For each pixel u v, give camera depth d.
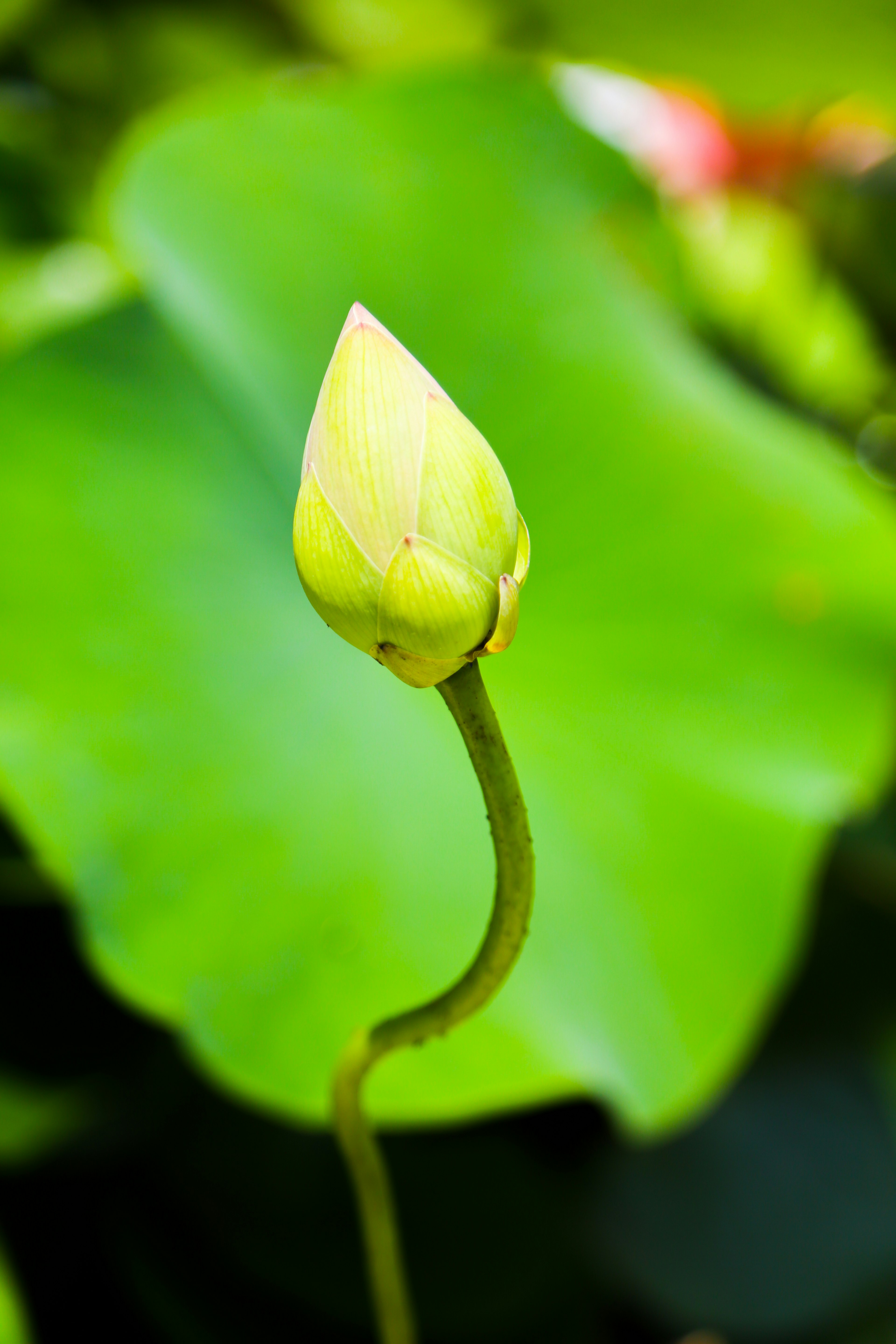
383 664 1.10
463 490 1.09
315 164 2.14
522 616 1.95
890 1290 2.31
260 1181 2.23
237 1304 2.15
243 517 1.91
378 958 1.61
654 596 1.97
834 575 2.03
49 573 1.73
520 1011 1.62
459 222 2.15
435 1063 1.56
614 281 2.26
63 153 2.98
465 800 1.76
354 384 1.09
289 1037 1.54
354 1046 1.21
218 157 2.10
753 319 3.23
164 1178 2.20
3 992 2.02
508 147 2.23
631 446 2.07
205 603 1.81
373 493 1.08
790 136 3.26
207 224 2.05
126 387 1.89
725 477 2.07
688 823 1.82
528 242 2.18
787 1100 2.47
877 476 3.06
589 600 1.97
